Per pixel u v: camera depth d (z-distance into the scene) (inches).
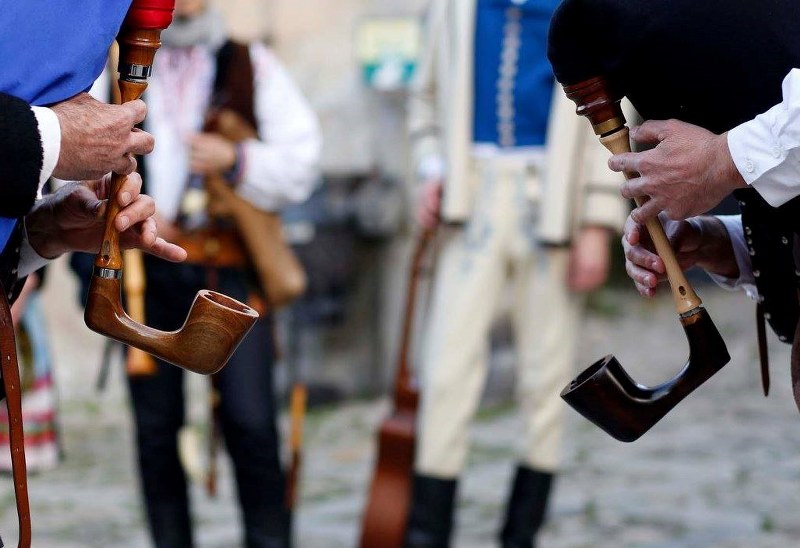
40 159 94.5
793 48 99.5
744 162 99.5
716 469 286.2
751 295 118.3
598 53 105.0
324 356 360.8
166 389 201.2
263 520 202.1
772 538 233.5
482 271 208.1
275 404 203.8
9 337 99.7
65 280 362.6
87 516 258.4
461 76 208.4
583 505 259.1
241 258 202.7
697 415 342.3
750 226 110.0
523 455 213.0
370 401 366.0
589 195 204.2
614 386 106.3
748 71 100.4
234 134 202.2
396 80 347.9
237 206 200.2
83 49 98.0
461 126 208.5
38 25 96.6
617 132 107.0
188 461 208.1
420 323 358.0
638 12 101.2
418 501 209.6
